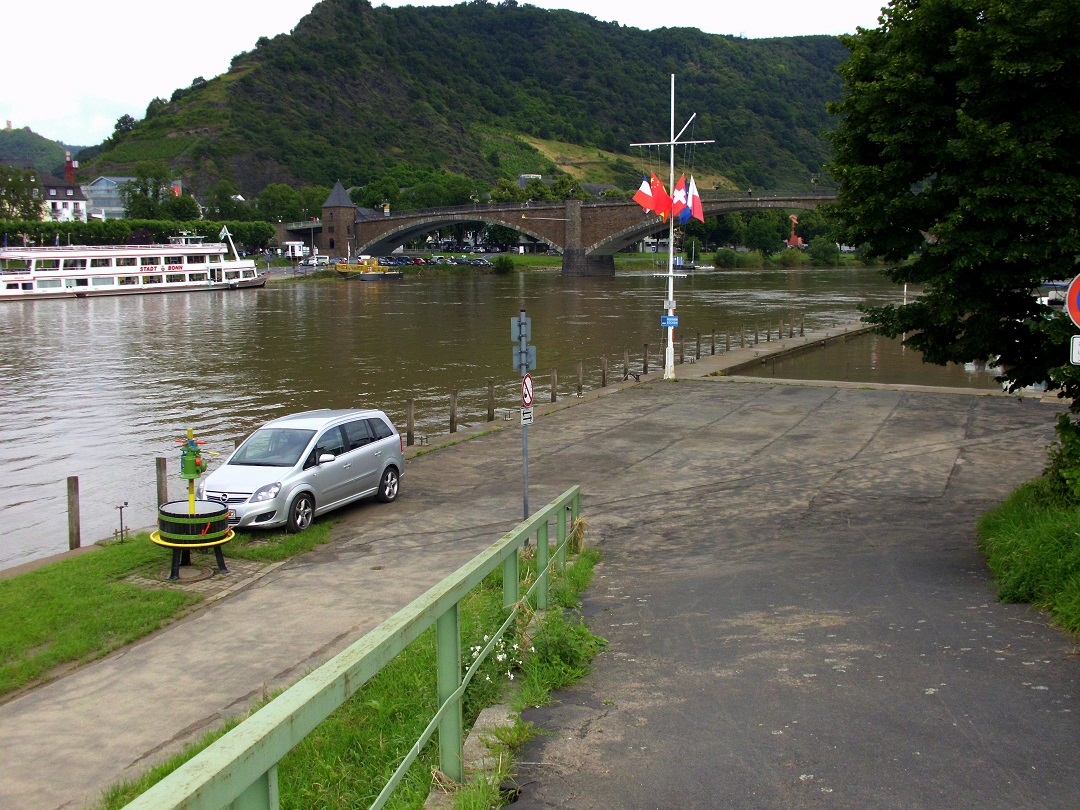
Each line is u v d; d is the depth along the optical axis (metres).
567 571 10.74
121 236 134.12
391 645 4.09
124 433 28.84
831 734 5.82
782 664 7.25
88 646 10.45
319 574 13.16
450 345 52.22
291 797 5.20
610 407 28.00
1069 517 9.29
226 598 12.25
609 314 72.19
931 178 12.48
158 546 14.52
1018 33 10.41
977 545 11.64
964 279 11.59
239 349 51.12
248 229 158.00
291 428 16.50
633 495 17.25
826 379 38.25
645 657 7.62
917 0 12.25
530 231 146.62
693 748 5.66
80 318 72.38
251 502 14.91
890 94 11.68
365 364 44.44
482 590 10.59
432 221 158.25
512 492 17.97
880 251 12.52
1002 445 20.97
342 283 125.19
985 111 11.30
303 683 3.52
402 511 16.91
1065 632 7.61
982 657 7.15
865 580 10.18
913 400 28.19
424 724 5.77
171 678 9.65
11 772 7.75
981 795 4.99
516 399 33.66
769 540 13.34
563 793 5.08
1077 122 10.66
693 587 10.39
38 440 27.86
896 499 16.02
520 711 6.20
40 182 171.12
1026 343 12.05
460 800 4.75
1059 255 10.91
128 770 7.68
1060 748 5.53
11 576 13.50
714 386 31.91
